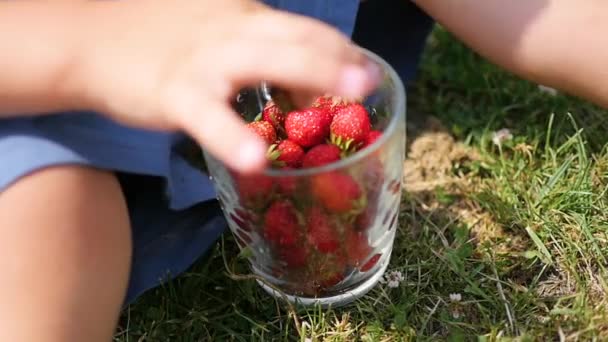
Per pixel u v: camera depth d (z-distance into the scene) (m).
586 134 0.61
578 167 0.58
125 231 0.49
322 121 0.49
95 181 0.48
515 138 0.62
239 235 0.51
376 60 0.49
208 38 0.45
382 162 0.46
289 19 0.45
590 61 0.55
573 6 0.55
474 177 0.61
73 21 0.48
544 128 0.62
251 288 0.54
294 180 0.45
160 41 0.46
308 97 0.51
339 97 0.49
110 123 0.49
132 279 0.53
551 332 0.51
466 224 0.57
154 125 0.45
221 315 0.54
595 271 0.54
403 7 0.64
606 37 0.54
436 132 0.65
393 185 0.49
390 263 0.56
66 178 0.47
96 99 0.46
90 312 0.46
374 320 0.53
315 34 0.44
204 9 0.47
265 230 0.49
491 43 0.58
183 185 0.52
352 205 0.47
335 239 0.48
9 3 0.49
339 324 0.53
